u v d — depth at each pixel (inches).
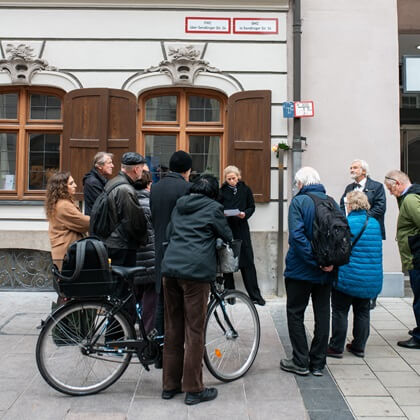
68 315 129.0
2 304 222.5
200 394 126.7
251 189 237.0
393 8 245.1
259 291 226.7
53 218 170.4
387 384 139.6
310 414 121.3
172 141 251.0
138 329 149.1
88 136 238.2
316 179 145.6
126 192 153.1
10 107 250.2
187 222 126.7
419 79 242.2
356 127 244.4
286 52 242.7
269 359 158.4
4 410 122.4
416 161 313.0
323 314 145.9
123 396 130.8
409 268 167.5
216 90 246.2
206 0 241.1
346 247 134.4
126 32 241.8
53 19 241.8
